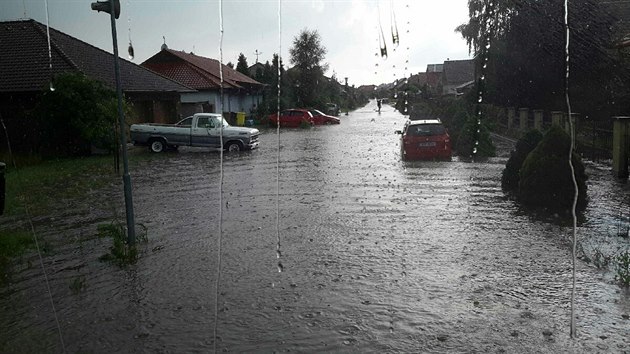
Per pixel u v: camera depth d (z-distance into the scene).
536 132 11.30
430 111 32.88
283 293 5.65
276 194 11.60
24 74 20.70
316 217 9.23
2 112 19.94
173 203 10.91
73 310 5.34
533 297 5.41
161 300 5.54
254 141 22.22
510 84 26.31
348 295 5.56
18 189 13.02
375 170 15.08
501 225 8.38
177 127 21.67
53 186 13.45
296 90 51.50
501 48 25.30
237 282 6.02
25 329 4.93
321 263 6.65
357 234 8.02
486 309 5.14
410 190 11.74
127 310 5.30
